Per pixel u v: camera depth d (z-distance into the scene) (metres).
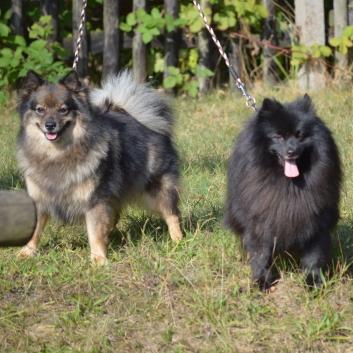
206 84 12.71
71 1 12.56
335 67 12.40
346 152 8.54
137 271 5.28
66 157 5.61
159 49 12.85
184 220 6.68
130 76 6.88
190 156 8.87
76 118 5.63
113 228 6.50
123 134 6.19
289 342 4.30
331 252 5.29
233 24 12.27
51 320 4.65
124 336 4.40
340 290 4.90
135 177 6.22
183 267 5.45
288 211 4.68
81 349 4.20
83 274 5.31
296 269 5.22
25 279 5.28
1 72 11.41
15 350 4.23
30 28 12.09
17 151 5.97
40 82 5.84
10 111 11.62
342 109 10.85
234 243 5.74
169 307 4.76
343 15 12.40
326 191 4.68
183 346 4.23
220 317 4.55
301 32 12.48
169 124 6.79
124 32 12.17
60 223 5.96
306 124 4.59
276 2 13.41
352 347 4.23
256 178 4.73
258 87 12.70
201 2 12.20
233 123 10.52
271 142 4.63
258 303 4.80
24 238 3.04
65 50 11.62
